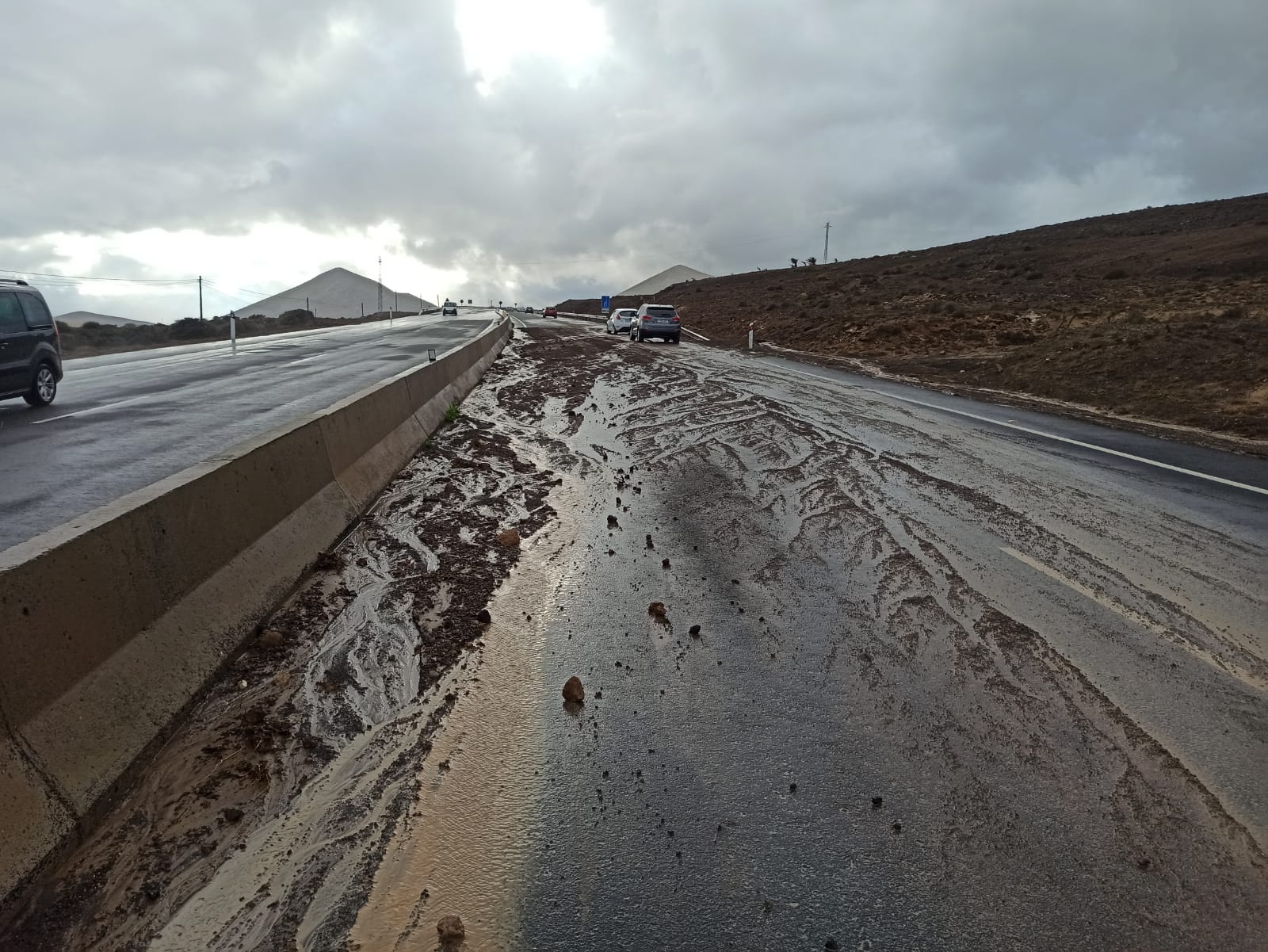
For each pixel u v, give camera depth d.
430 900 2.95
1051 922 2.88
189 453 10.10
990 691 4.61
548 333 48.69
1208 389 15.91
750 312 49.72
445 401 14.65
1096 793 3.66
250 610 5.10
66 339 42.59
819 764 3.87
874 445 12.01
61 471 9.07
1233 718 4.34
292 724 4.14
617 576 6.48
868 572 6.57
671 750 3.98
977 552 7.06
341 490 7.67
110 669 3.72
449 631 5.36
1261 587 6.28
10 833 2.85
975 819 3.46
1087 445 12.20
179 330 50.53
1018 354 23.08
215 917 2.83
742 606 5.86
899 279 52.78
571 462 11.02
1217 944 2.79
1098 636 5.36
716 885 3.05
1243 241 44.12
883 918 2.89
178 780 3.61
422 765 3.81
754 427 13.57
